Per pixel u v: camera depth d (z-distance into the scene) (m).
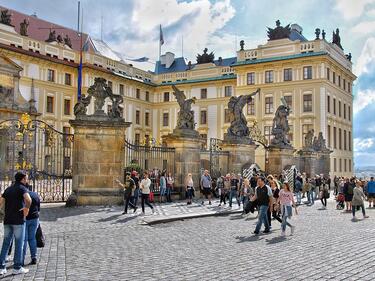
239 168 32.16
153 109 84.06
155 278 9.00
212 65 79.69
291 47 65.31
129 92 77.75
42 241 10.70
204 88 78.75
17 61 57.81
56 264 10.25
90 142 22.17
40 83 61.09
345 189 26.44
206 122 77.81
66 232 14.70
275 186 18.19
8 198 9.50
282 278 9.12
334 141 66.88
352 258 11.32
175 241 13.59
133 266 10.09
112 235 14.43
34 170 23.91
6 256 9.73
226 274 9.39
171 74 83.12
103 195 22.09
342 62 71.56
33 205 10.30
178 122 28.16
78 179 22.02
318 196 35.81
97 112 22.41
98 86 22.59
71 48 69.19
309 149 44.69
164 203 24.98
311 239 14.54
